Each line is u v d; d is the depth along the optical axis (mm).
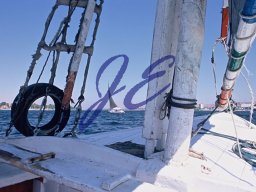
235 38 2021
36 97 2951
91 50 3039
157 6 2346
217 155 2992
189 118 2113
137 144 3057
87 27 2883
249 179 2293
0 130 5617
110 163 2318
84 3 2902
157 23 2338
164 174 1994
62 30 2934
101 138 3615
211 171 2309
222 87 3314
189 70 2049
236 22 2025
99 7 3062
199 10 2025
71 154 2508
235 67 2600
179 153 2137
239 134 4719
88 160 2381
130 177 2092
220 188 2020
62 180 2025
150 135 2357
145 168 2078
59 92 3082
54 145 2578
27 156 2340
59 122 3066
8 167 2416
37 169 2158
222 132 4648
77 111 3014
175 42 2400
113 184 1896
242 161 2848
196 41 2043
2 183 2188
